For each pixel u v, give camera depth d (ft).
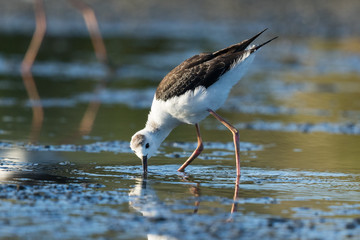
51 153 32.94
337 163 32.09
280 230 21.01
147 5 100.37
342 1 103.96
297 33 89.92
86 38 84.38
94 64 68.08
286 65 71.56
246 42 30.60
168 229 20.93
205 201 24.47
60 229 20.79
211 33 88.28
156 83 59.16
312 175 29.43
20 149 33.63
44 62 68.03
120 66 66.49
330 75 65.57
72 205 23.41
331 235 20.63
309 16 96.84
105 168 30.01
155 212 22.82
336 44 84.84
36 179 27.27
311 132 40.88
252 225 21.49
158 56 73.00
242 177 28.89
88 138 37.24
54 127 40.14
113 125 41.39
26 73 61.36
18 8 98.12
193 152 31.65
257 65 71.10
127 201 24.21
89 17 69.82
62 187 25.99
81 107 47.37
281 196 25.49
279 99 53.06
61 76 60.85
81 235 20.26
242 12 99.25
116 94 53.16
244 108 49.11
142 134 30.04
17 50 73.46
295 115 46.62
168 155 33.73
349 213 23.11
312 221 22.06
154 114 30.68
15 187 25.67
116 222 21.59
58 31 87.40
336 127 42.45
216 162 32.14
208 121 44.78
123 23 93.50
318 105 50.60
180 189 26.35
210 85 29.58
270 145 36.78
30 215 22.12
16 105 47.09
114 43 80.23
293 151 35.12
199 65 29.78
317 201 24.79
